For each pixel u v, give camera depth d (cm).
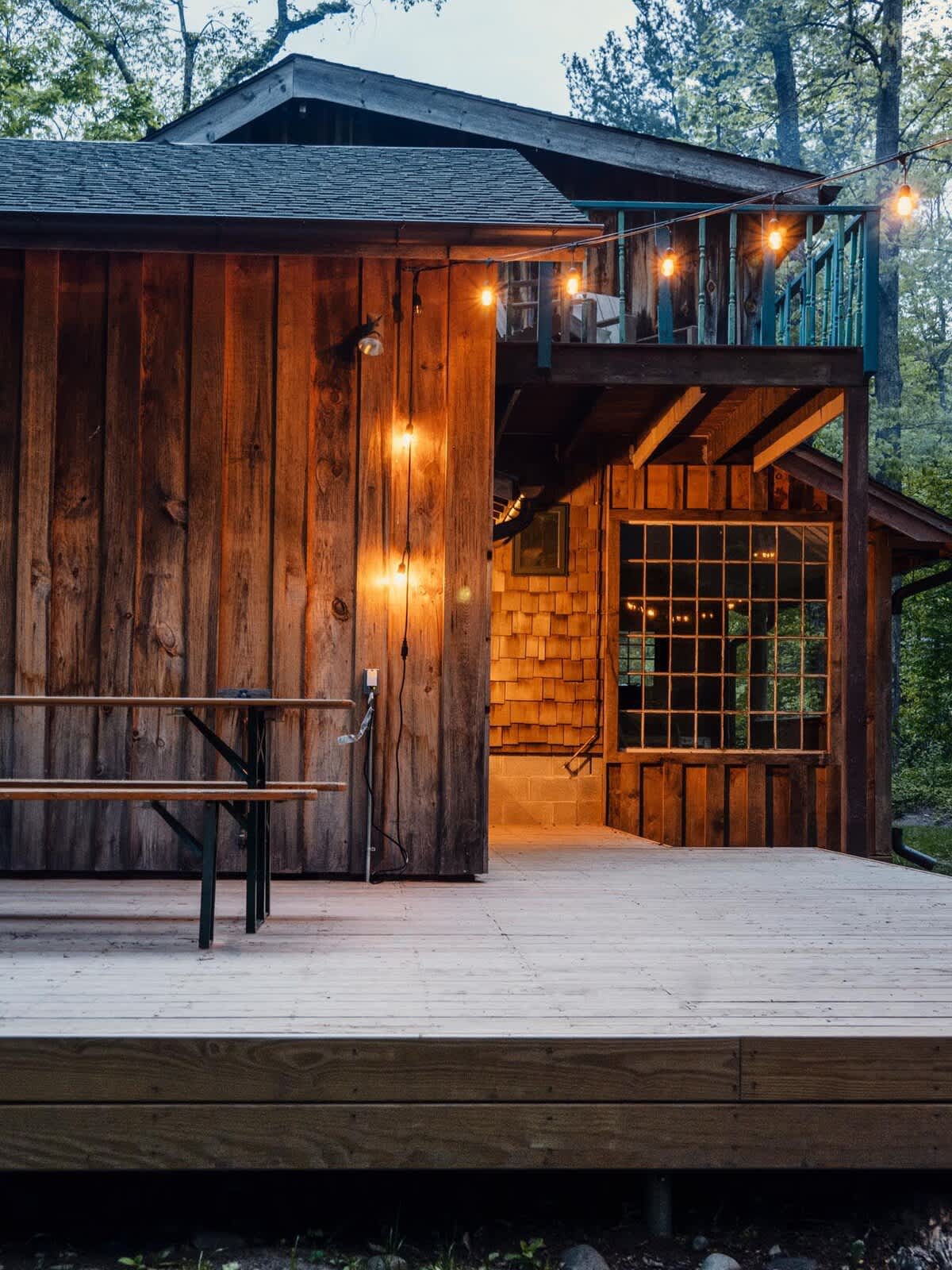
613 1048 269
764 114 2430
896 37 2025
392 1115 265
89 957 347
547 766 831
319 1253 275
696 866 584
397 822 518
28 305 513
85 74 2081
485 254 522
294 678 516
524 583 840
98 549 512
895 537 876
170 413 516
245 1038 264
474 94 925
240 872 511
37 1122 260
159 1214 297
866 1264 277
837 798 859
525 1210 300
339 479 521
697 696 870
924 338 2469
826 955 360
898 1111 271
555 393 710
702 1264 271
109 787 389
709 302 905
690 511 852
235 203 528
